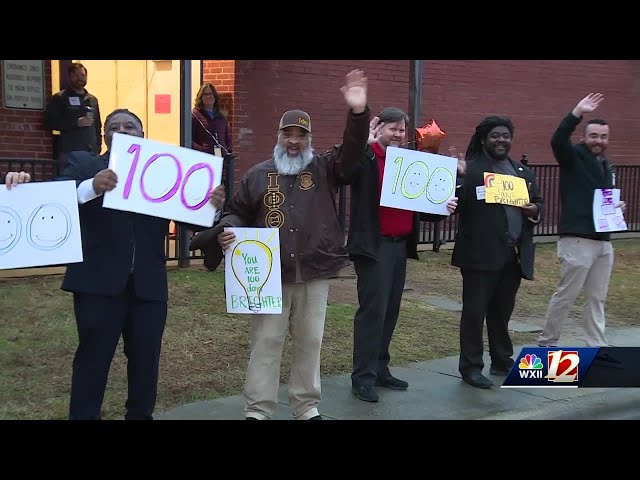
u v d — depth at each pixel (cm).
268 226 507
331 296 912
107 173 439
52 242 441
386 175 586
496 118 659
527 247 668
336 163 511
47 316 728
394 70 1259
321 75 1173
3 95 917
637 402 633
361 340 604
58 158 927
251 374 518
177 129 1052
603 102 1562
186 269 940
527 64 1435
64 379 604
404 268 623
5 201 434
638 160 1620
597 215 719
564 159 728
